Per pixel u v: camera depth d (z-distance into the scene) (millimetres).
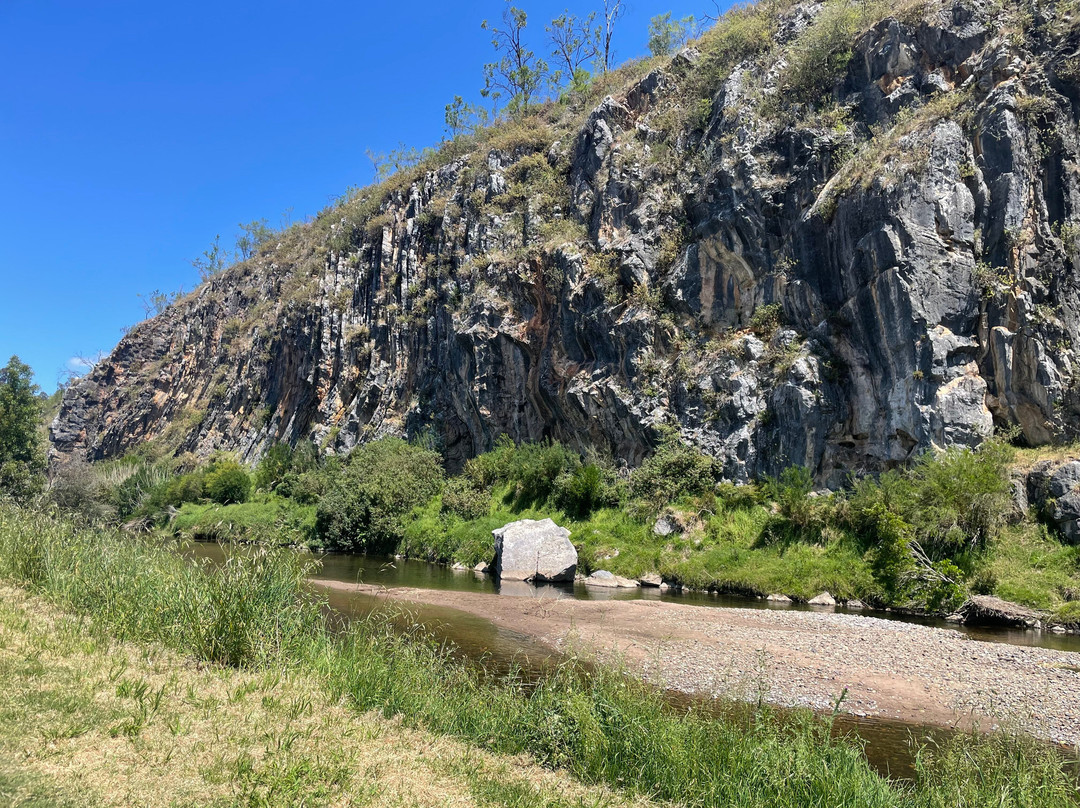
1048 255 23062
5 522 15000
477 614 18625
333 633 11875
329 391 56719
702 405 29906
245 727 7332
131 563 12570
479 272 43031
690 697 11633
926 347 23438
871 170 25969
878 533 21828
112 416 90625
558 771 7719
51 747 6227
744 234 30328
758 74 33719
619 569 26562
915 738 10344
